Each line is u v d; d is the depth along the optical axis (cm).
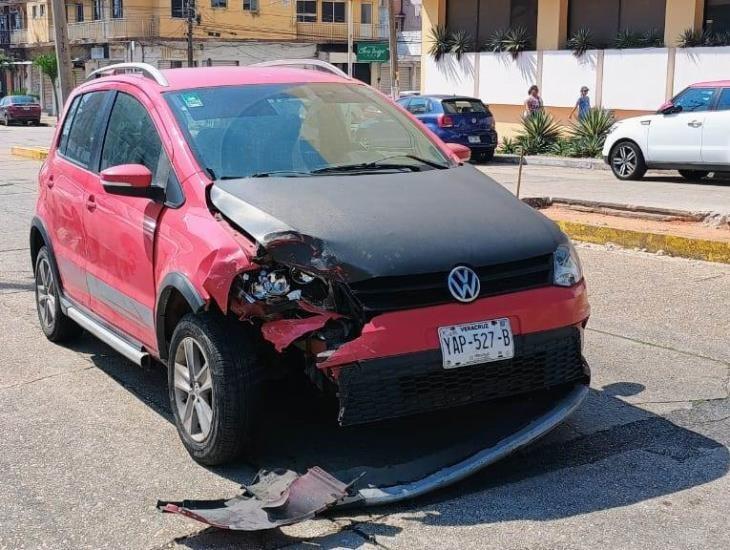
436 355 400
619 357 609
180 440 480
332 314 396
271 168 488
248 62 5450
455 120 2180
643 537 371
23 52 6581
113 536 379
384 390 396
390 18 2811
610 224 1046
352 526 383
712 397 534
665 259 911
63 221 605
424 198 462
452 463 422
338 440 462
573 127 2347
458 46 2773
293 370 439
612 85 2352
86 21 5591
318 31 5628
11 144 2877
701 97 1573
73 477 438
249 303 399
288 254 398
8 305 786
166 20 5203
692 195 1412
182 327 443
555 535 373
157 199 480
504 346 414
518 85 2609
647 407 519
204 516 372
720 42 2144
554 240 450
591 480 425
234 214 432
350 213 432
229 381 417
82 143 608
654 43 2289
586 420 500
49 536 380
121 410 528
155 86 538
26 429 500
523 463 445
